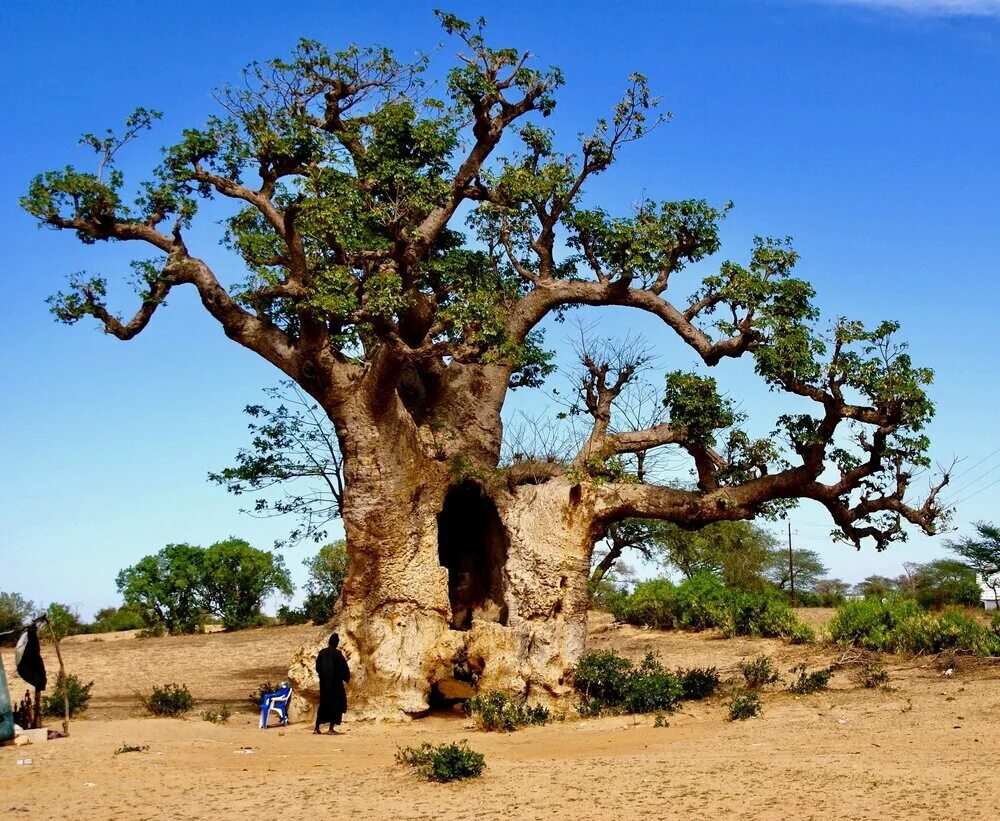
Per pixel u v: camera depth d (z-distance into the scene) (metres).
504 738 17.28
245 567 51.25
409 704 19.69
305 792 12.33
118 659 34.38
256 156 19.94
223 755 15.09
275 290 19.89
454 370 22.28
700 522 20.69
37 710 16.72
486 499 22.52
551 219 22.16
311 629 42.06
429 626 20.39
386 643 20.02
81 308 19.30
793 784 11.59
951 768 12.09
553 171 21.56
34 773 13.45
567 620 20.64
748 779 12.00
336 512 25.58
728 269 20.42
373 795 12.09
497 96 21.52
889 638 26.34
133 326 19.91
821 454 19.62
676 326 21.28
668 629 35.34
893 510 19.61
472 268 23.08
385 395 19.78
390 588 20.28
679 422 20.11
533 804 11.27
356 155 20.88
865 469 19.66
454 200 21.69
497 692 19.70
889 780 11.55
